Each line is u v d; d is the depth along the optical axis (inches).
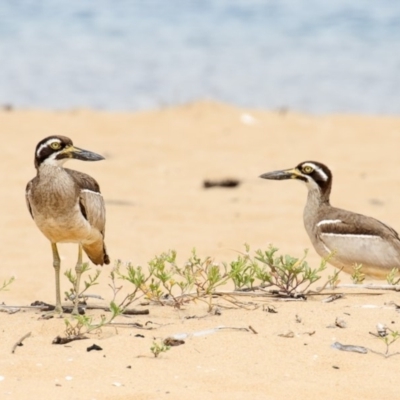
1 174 812.0
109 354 350.9
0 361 343.0
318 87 1375.5
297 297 419.8
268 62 1533.0
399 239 477.4
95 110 1189.7
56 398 313.1
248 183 802.2
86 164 861.2
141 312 399.2
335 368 342.0
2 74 1401.3
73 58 1523.1
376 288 433.7
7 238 613.9
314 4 2043.6
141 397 314.8
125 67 1467.8
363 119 1092.5
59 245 600.4
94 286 498.3
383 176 824.9
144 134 1007.0
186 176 829.2
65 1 2032.5
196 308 407.2
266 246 606.9
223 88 1348.4
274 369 339.6
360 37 1733.5
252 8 1998.0
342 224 474.6
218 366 341.1
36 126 1027.9
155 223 663.8
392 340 359.3
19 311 412.8
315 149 941.2
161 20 1872.5
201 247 599.5
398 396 320.8
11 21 1817.2
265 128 1037.8
